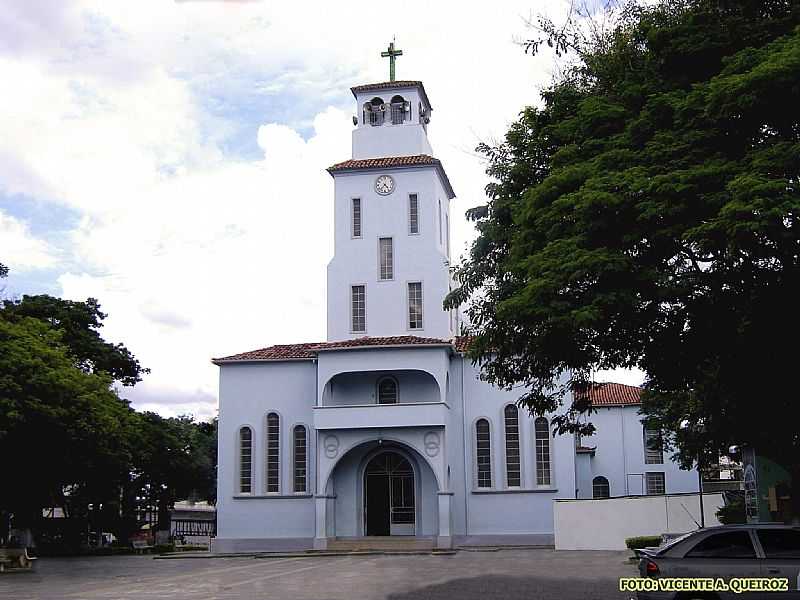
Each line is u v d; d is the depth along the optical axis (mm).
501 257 22656
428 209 46844
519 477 43188
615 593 21391
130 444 48625
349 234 47156
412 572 28625
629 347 19734
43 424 38219
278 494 44312
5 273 48625
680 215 16609
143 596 23172
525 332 20141
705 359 20031
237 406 45562
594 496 53500
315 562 35312
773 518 22031
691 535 15711
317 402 43188
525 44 21859
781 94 16016
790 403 18750
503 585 23734
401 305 46031
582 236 17750
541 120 22109
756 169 15719
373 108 49531
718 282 17547
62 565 36875
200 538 65750
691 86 18406
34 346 38562
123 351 55469
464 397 44094
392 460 44094
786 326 17109
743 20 18812
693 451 28406
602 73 21031
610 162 18328
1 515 43750
